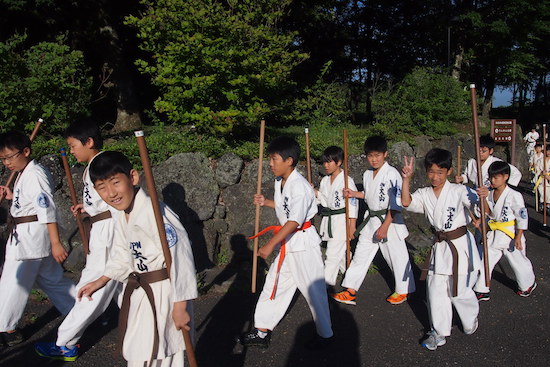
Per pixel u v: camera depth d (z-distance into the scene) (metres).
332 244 4.85
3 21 9.18
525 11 16.22
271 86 6.93
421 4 17.09
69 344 3.30
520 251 4.60
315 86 10.39
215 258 5.58
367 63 18.44
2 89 6.04
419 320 4.12
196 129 6.54
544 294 4.76
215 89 6.39
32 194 3.43
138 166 5.53
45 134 6.52
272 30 7.50
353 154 6.88
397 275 4.49
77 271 5.16
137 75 11.67
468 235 3.70
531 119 29.55
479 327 3.96
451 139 9.34
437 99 9.41
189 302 2.50
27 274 3.54
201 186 5.60
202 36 6.04
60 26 10.23
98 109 11.39
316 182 6.45
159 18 6.21
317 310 3.49
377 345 3.64
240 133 7.02
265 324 3.53
